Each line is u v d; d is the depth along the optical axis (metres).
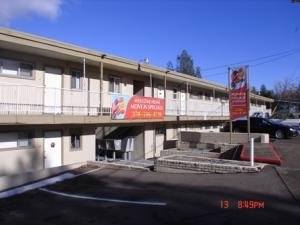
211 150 21.31
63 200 11.50
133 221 8.72
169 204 9.96
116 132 26.44
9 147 17.08
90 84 22.19
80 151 20.95
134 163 19.83
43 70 18.83
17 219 9.55
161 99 25.62
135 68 23.77
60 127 19.66
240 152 17.81
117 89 24.84
